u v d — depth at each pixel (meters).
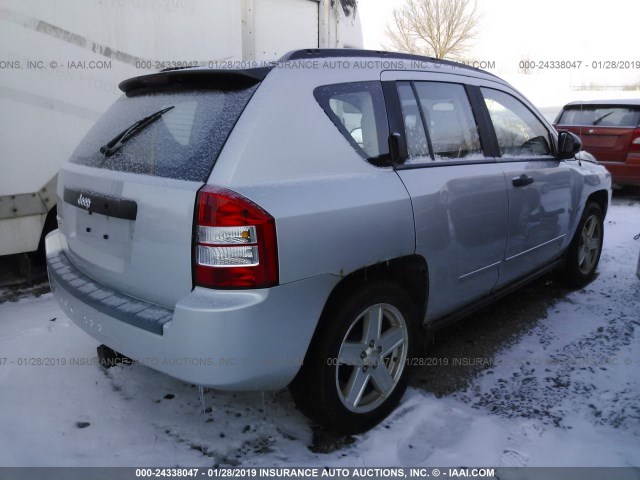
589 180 4.31
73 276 2.66
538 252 3.78
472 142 3.21
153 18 4.38
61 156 4.04
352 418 2.52
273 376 2.18
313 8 5.63
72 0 3.92
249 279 2.04
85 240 2.61
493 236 3.20
